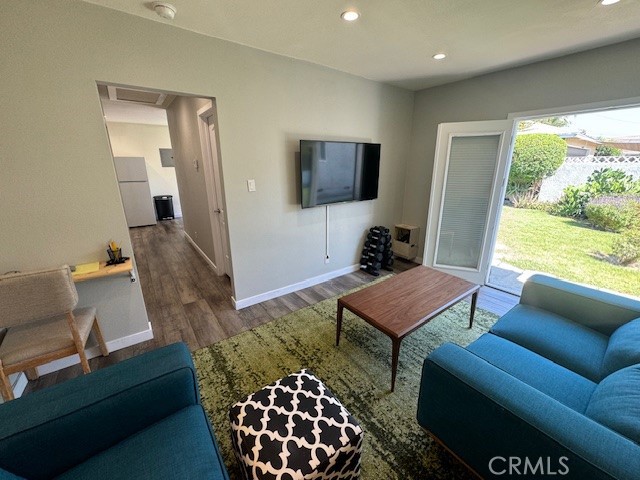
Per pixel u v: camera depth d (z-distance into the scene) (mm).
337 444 1025
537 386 1238
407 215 4160
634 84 2170
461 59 2576
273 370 1937
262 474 943
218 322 2559
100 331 2041
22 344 1517
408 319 1778
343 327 2453
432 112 3605
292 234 3010
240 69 2287
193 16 1801
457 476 1265
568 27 1950
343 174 3133
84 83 1729
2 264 1716
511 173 4410
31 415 920
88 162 1834
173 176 7688
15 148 1628
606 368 1300
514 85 2824
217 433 1486
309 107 2775
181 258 4355
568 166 3746
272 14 1775
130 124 6914
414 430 1500
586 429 852
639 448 781
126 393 1027
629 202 3189
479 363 1160
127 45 1808
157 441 988
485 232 3166
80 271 1825
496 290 3135
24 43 1547
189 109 3510
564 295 1761
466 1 1628
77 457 981
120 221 2014
